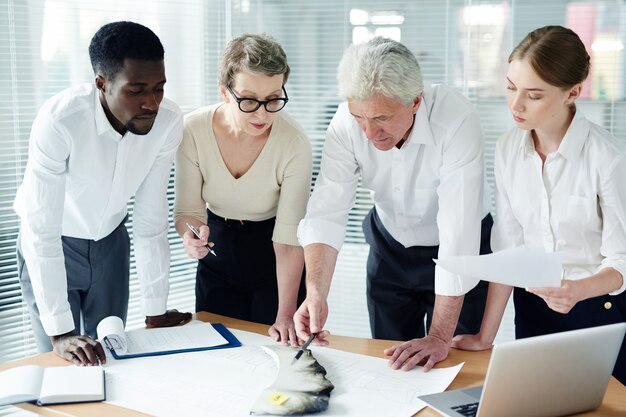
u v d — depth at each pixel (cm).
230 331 213
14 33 293
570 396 159
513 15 345
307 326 205
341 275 378
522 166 201
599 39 337
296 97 374
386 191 235
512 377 150
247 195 239
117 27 193
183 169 237
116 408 165
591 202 194
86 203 223
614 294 190
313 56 370
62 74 312
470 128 209
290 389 171
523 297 215
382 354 196
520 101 181
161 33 350
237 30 372
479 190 209
